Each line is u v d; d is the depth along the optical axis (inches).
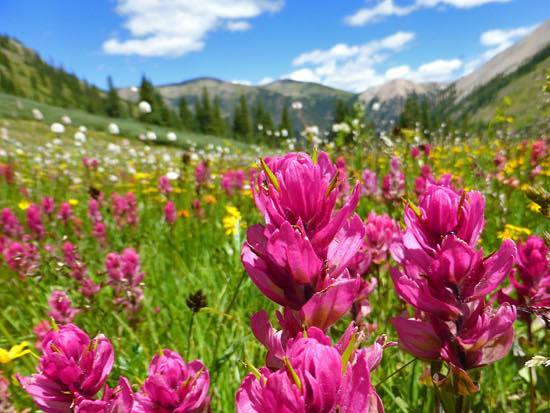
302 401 3.3
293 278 4.3
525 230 14.8
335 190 4.4
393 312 11.9
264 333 4.4
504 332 5.0
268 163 4.7
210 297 13.4
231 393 8.8
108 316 12.1
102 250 18.5
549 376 8.4
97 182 36.3
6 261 14.4
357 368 3.5
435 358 5.2
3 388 8.0
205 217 22.5
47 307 12.7
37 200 29.0
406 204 5.2
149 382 5.7
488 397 8.8
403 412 8.0
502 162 24.8
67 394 5.7
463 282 5.0
